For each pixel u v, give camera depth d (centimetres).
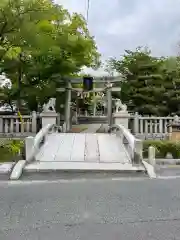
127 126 1350
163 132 1381
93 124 1970
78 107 2436
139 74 1839
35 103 1712
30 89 1584
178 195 551
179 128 1261
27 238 343
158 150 1052
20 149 1014
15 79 1756
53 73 1555
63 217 421
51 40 1306
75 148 1016
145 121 1373
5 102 1995
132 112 1844
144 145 1069
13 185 650
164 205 483
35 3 1112
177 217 420
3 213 441
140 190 593
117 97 1845
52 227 380
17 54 1501
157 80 1797
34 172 781
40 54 1405
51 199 521
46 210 455
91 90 1523
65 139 1130
